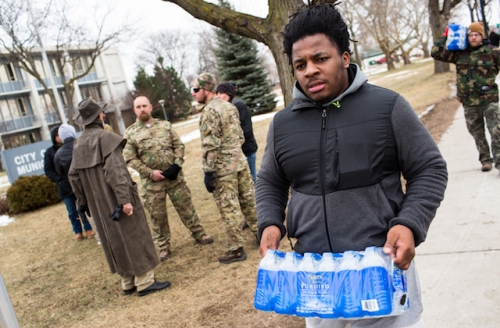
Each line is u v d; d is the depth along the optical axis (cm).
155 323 360
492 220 413
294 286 155
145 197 505
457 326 274
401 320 163
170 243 552
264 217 182
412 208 153
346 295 145
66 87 2812
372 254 148
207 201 746
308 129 169
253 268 434
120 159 393
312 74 160
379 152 159
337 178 161
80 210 436
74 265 570
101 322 385
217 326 336
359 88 167
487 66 524
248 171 474
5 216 1009
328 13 160
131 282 435
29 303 464
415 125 159
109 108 4691
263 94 2931
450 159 669
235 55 2856
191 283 429
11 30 2292
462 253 364
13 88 4066
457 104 1225
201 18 439
